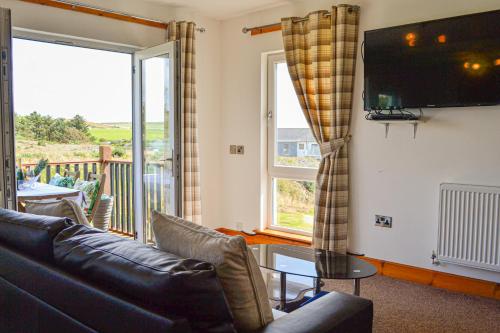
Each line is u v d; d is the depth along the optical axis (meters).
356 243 3.88
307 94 4.04
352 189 3.87
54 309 1.47
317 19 3.86
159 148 4.30
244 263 1.39
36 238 1.67
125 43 4.19
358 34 3.75
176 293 1.15
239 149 4.84
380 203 3.71
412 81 3.38
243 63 4.73
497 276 3.16
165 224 1.63
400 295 3.24
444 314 2.90
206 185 4.94
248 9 4.48
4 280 1.77
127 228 5.32
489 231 3.09
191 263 1.25
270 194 4.71
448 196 3.26
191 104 4.44
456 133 3.29
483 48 3.04
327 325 1.41
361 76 3.75
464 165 3.27
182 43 4.34
